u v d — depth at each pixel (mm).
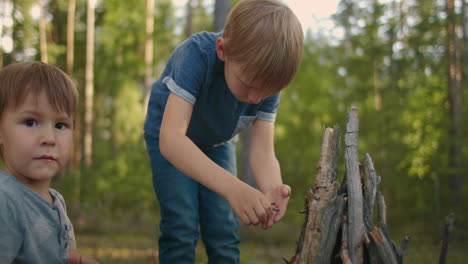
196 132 1921
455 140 7555
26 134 1266
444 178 7535
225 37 1547
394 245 1213
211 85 1725
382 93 10633
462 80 9117
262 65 1432
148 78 14711
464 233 5805
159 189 1919
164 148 1516
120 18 14430
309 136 12734
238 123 1904
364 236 1213
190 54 1679
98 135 13969
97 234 5430
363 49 11617
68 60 14289
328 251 1239
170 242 1858
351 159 1281
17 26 13359
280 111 13188
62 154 1330
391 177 7590
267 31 1434
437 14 8820
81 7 15852
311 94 13430
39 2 13500
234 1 8320
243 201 1354
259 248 4508
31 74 1289
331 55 13539
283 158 10945
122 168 9883
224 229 1983
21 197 1247
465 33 9406
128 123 14859
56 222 1331
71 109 1353
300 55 1516
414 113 8938
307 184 10352
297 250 1312
